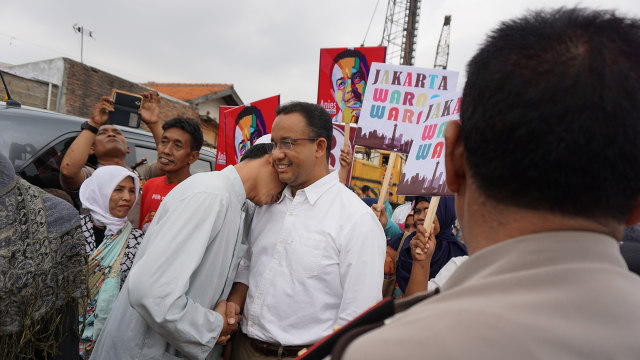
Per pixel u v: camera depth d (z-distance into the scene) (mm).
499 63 479
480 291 441
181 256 1382
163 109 12938
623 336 401
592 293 411
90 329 1986
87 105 10633
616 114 421
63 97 10023
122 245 2168
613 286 421
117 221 2188
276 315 1601
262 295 1643
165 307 1318
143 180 3396
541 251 447
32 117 3004
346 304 1523
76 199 2871
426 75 2357
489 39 524
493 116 468
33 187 1569
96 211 2158
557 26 472
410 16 28219
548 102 431
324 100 3078
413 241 1942
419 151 1979
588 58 438
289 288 1600
